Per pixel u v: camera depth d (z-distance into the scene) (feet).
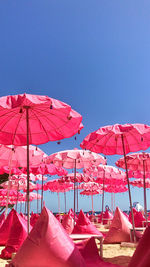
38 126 15.29
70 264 8.18
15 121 15.02
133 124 17.66
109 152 21.43
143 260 7.37
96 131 17.62
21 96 10.88
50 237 8.57
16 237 16.03
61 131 15.21
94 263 10.79
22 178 34.68
